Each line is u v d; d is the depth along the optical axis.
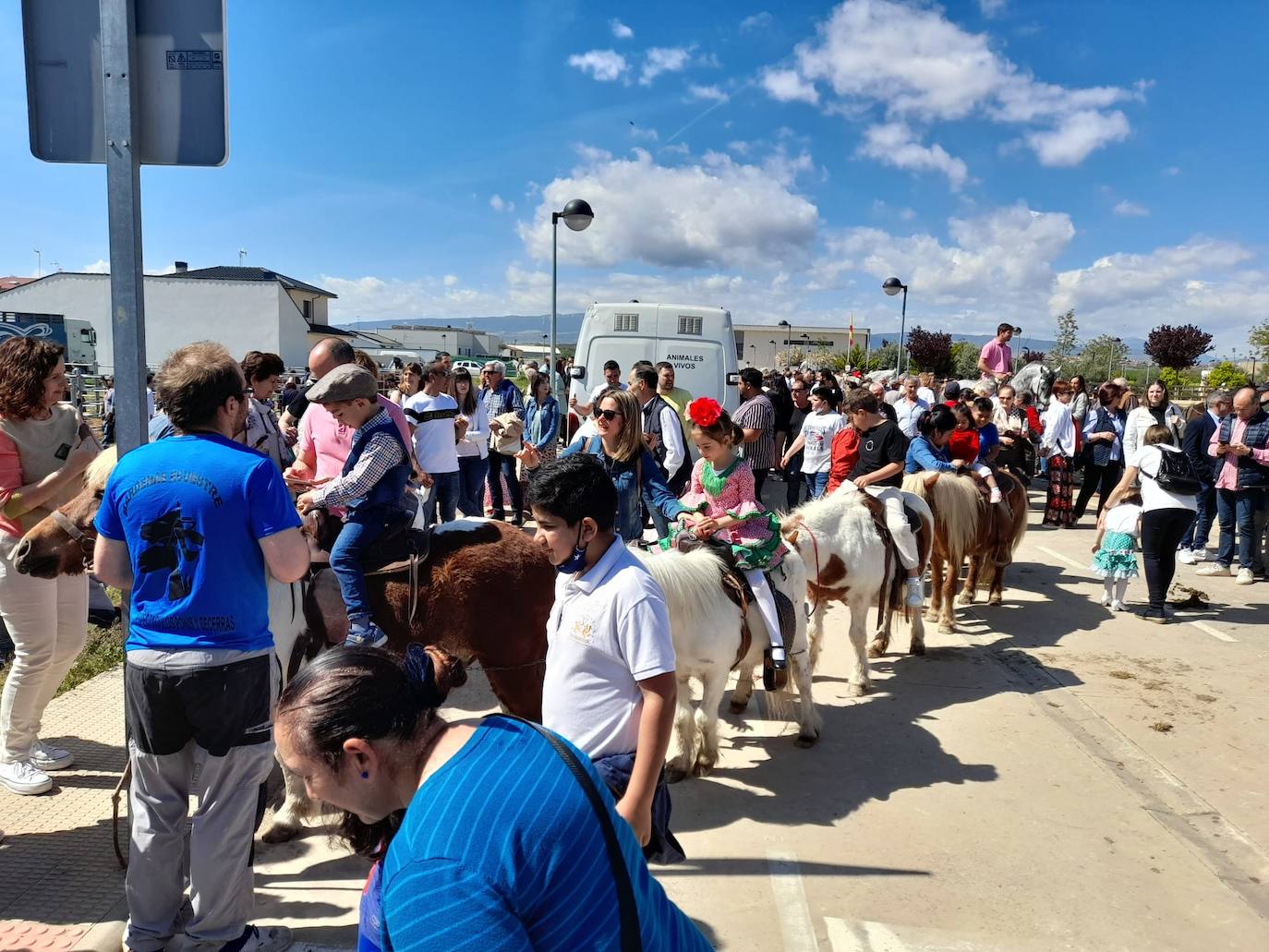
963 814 4.27
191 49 3.25
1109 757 4.93
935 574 7.60
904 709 5.62
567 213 12.08
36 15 3.23
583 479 2.39
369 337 63.97
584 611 2.49
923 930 3.37
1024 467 10.45
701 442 4.45
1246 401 8.91
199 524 2.72
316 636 4.04
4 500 3.89
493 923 1.26
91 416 15.67
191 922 2.99
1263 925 3.44
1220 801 4.44
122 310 3.30
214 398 2.83
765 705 5.63
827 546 5.42
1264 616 7.88
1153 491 7.48
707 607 4.13
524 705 4.38
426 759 1.52
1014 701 5.77
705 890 3.62
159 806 2.90
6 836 3.84
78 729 4.96
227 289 42.53
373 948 1.50
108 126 3.20
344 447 4.45
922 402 13.59
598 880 1.39
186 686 2.76
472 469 10.07
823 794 4.46
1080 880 3.73
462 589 4.06
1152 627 7.53
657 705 2.36
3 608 4.06
